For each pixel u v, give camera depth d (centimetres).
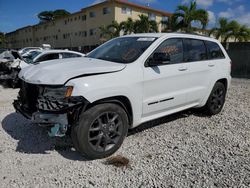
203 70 528
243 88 1045
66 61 421
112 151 380
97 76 360
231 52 1652
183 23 2034
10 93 827
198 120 561
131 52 433
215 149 409
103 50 491
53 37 5072
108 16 3388
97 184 307
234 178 325
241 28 2034
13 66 887
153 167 348
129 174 330
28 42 6350
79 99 335
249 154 395
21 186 299
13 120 526
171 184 309
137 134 467
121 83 375
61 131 342
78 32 4138
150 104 427
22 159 363
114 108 373
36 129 477
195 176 328
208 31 2144
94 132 364
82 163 357
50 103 346
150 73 417
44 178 317
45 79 355
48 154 381
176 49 478
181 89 484
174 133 477
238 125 533
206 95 555
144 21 2720
